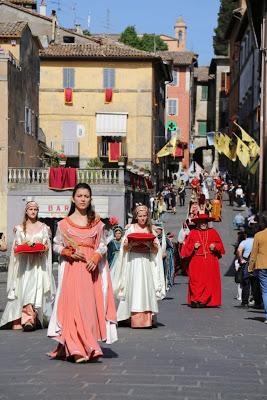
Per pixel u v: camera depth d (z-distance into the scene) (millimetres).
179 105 139125
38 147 78250
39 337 18234
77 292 13758
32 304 19688
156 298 20766
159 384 12117
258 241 22469
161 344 17125
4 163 66312
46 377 12578
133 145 93812
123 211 68375
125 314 20656
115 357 14781
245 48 104812
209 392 11617
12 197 67438
